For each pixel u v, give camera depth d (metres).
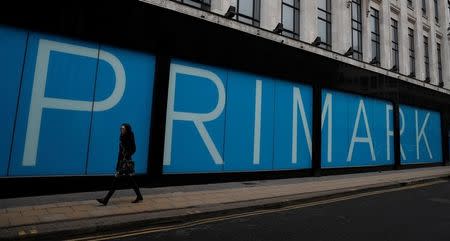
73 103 9.07
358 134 17.17
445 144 23.88
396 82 19.75
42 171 8.59
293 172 14.03
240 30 12.43
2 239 5.33
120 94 9.86
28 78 8.48
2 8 8.11
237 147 12.36
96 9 9.40
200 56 11.34
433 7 25.17
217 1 12.55
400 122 20.22
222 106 12.01
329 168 15.49
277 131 13.61
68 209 7.20
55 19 8.78
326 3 17.05
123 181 9.80
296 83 14.43
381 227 6.91
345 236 6.22
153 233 6.24
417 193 11.74
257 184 11.79
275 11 14.13
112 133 9.67
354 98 17.11
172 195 9.16
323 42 16.39
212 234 6.22
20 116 8.34
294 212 8.25
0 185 8.02
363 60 18.52
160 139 10.40
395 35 21.42
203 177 11.41
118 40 9.73
